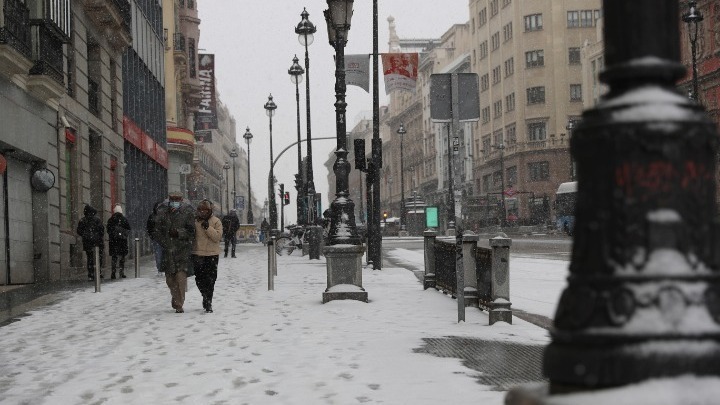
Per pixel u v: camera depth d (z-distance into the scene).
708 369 2.50
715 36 55.12
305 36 38.78
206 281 13.02
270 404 6.07
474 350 8.59
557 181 93.06
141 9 39.16
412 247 44.34
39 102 21.64
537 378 6.96
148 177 40.59
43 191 21.94
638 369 2.51
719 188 42.66
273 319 11.77
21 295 16.81
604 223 2.71
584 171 2.81
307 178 38.25
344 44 16.70
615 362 2.54
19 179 20.91
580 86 94.38
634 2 2.76
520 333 9.90
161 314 12.80
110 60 31.97
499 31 101.81
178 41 57.47
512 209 95.50
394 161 152.88
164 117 45.69
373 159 22.92
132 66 36.47
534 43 95.38
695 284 2.59
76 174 25.95
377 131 24.12
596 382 2.57
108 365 8.09
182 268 12.95
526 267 23.14
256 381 7.04
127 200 34.97
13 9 18.86
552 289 16.16
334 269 13.84
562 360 2.68
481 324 10.74
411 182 140.38
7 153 20.06
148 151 39.41
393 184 154.12
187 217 13.05
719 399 2.42
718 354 2.50
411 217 79.38
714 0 54.97
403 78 24.16
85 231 21.58
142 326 11.30
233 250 34.59
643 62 2.72
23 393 6.76
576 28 94.50
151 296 16.03
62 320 12.19
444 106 14.59
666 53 2.76
